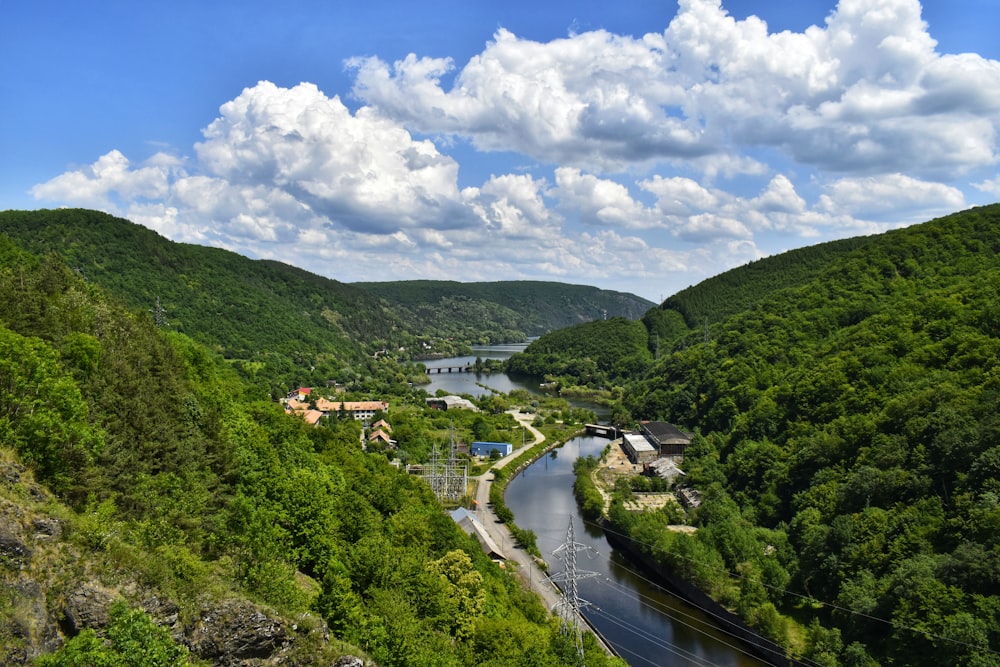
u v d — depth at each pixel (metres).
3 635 35.97
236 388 131.50
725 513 140.88
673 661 99.88
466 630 75.94
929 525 102.12
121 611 39.53
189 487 61.97
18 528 40.72
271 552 59.16
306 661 48.59
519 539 145.62
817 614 105.38
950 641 80.38
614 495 175.00
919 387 138.12
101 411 63.03
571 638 86.50
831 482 128.75
